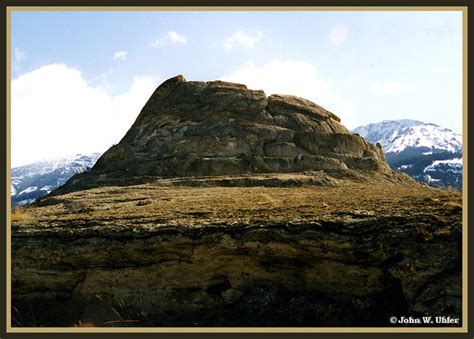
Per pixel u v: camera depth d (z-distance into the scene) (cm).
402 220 1588
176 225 1836
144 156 4641
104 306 1802
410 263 1466
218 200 2506
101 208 2555
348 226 1614
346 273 1581
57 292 1883
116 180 4062
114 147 4991
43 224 2131
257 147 4547
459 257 1435
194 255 1764
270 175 3903
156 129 4969
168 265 1786
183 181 3638
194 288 1784
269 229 1700
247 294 1744
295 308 1625
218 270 1777
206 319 1669
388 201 1970
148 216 2073
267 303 1684
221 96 5081
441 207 1684
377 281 1537
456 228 1502
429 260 1456
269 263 1730
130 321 1670
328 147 4666
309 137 4678
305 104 5384
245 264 1753
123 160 4703
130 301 1788
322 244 1603
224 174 4125
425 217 1577
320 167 4309
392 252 1512
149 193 3133
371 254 1539
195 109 5059
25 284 1919
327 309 1573
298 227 1670
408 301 1436
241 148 4512
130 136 5272
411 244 1497
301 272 1691
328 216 1736
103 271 1844
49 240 1961
